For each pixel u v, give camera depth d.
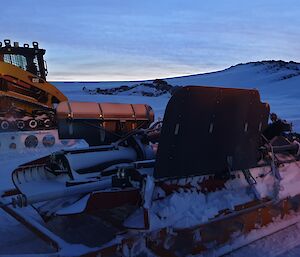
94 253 3.02
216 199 3.84
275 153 4.77
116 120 4.77
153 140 4.54
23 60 13.69
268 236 4.31
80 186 3.72
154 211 3.40
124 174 3.54
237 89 3.78
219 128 3.79
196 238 3.56
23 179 4.19
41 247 4.09
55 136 10.87
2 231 4.51
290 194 4.46
